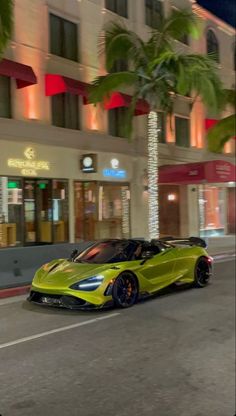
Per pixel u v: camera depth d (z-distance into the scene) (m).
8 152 16.75
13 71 16.12
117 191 21.17
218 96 16.23
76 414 4.50
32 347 6.77
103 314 8.89
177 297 10.58
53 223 18.61
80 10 19.52
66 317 8.67
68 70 19.00
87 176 19.59
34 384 5.28
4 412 4.55
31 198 18.08
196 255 11.73
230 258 19.19
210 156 26.59
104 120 20.42
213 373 5.64
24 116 17.38
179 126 24.88
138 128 21.70
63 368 5.83
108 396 4.94
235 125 15.59
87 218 19.95
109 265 9.43
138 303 9.91
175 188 25.75
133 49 16.41
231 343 6.93
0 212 16.78
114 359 6.18
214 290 11.49
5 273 11.86
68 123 19.11
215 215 28.44
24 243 17.72
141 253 10.27
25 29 17.41
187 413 4.52
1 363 6.04
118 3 21.42
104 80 16.09
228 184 27.66
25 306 9.76
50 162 18.22
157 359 6.18
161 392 5.05
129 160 21.56
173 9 17.03
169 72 15.94
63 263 9.98
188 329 7.76
